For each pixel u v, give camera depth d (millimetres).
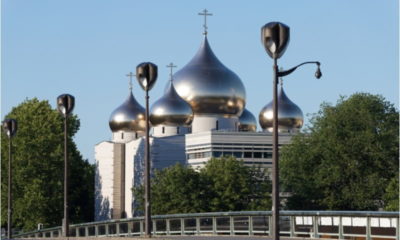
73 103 95000
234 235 96250
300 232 86750
